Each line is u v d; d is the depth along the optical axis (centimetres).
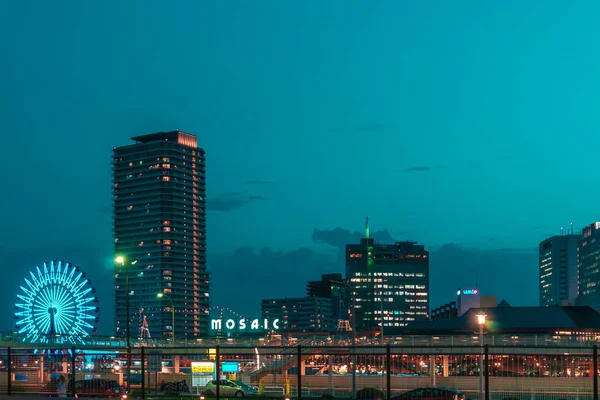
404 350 10138
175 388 6675
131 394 5516
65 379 5978
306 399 5947
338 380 7294
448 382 6806
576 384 5566
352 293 9356
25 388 5922
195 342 13450
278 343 11944
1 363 6266
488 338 10262
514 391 5800
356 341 11400
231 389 7525
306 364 7788
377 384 6912
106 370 6072
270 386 7619
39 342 13000
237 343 12419
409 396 6097
